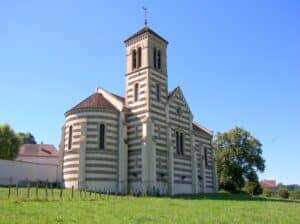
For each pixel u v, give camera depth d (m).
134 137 58.09
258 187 87.25
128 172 57.03
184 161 63.06
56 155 89.56
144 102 58.81
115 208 31.02
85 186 52.69
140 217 25.56
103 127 55.84
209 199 50.03
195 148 66.38
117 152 56.31
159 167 57.38
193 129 68.81
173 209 32.25
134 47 63.53
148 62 60.59
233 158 86.81
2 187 48.03
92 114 55.53
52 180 61.34
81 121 55.38
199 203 40.62
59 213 25.92
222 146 88.06
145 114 58.00
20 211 25.92
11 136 78.12
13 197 34.78
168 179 58.44
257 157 86.88
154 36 63.12
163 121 60.34
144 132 56.78
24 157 86.31
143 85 59.97
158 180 56.56
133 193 52.69
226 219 25.91
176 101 64.31
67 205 31.44
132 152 57.59
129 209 30.67
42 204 31.06
